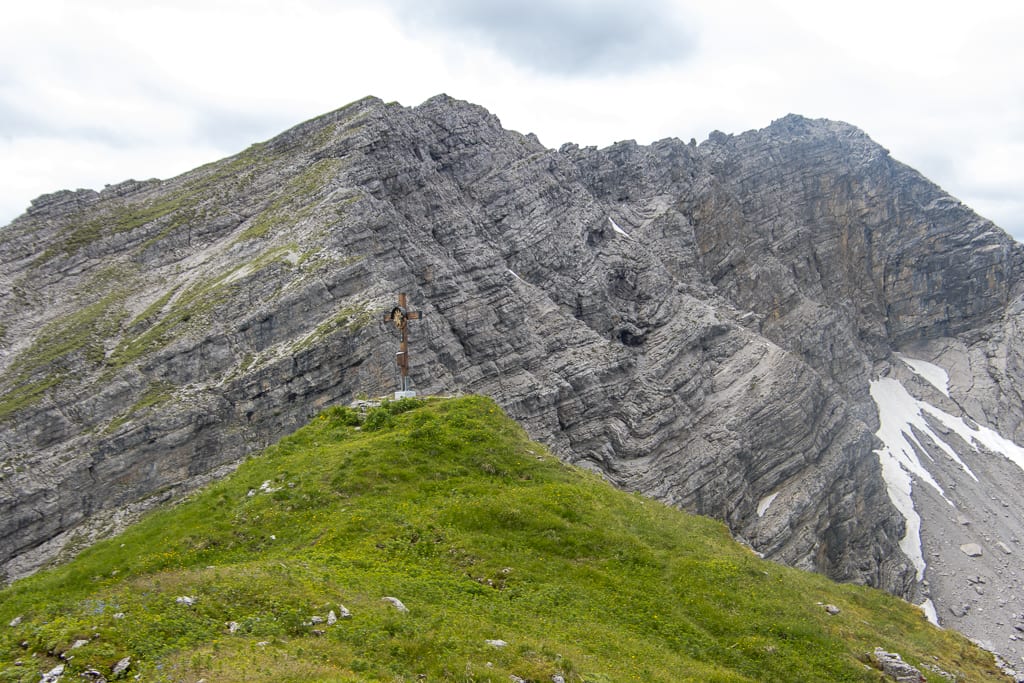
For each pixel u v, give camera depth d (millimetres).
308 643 20047
